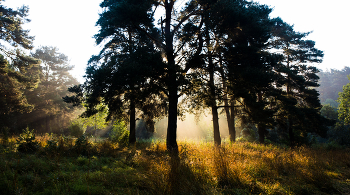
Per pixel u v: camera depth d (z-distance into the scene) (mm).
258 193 4531
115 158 7781
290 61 24000
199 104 13695
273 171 6387
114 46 15898
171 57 11883
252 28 10148
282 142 28391
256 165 6883
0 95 21297
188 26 11344
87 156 7668
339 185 5402
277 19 20062
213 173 5477
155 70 9758
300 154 9141
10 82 22078
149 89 10398
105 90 11320
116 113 15734
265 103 12945
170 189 3945
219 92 12555
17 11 20797
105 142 10797
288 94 23328
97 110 14844
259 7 13094
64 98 13383
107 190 3924
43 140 10250
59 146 7930
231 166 5758
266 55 11055
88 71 10742
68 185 3941
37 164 5328
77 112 39250
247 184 4949
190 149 9352
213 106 13906
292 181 5434
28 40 20688
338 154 10203
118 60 10852
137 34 13312
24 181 4062
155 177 4473
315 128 24000
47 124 35125
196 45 11266
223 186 4879
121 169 5613
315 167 6621
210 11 10172
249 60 10828
